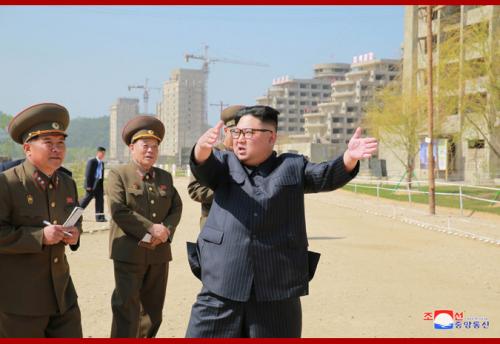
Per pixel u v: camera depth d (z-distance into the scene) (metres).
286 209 3.84
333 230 16.31
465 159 46.91
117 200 5.66
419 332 6.52
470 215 21.23
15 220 4.41
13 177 4.43
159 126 6.00
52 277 4.43
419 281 9.31
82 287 8.51
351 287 8.82
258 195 3.81
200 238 3.96
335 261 11.09
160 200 5.91
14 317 4.35
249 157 3.93
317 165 3.92
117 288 5.59
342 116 113.00
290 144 83.50
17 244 4.20
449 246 13.25
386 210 23.50
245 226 3.77
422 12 50.44
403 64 53.09
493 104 29.59
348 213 22.17
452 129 41.59
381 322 6.92
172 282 8.99
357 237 14.73
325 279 9.40
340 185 3.86
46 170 4.56
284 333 3.81
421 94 39.41
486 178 43.19
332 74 162.00
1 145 42.66
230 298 3.72
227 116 6.30
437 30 48.72
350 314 7.27
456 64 32.25
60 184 4.70
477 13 41.56
